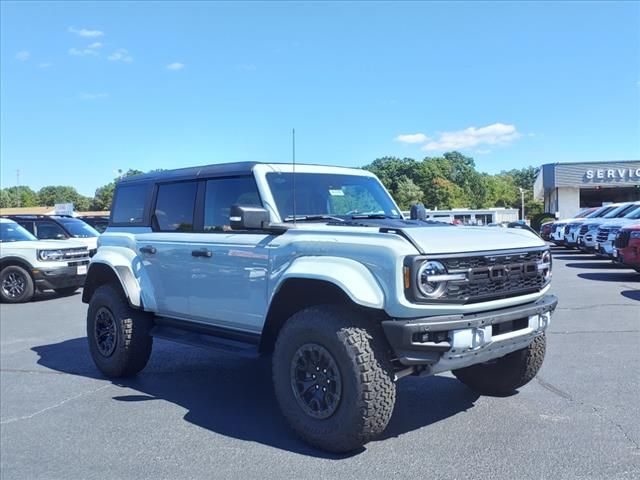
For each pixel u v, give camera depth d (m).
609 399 5.09
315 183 5.39
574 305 9.77
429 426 4.61
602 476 3.66
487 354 4.18
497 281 4.19
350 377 3.91
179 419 5.01
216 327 5.40
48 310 11.68
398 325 3.80
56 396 5.80
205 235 5.34
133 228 6.32
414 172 81.56
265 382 6.11
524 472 3.74
